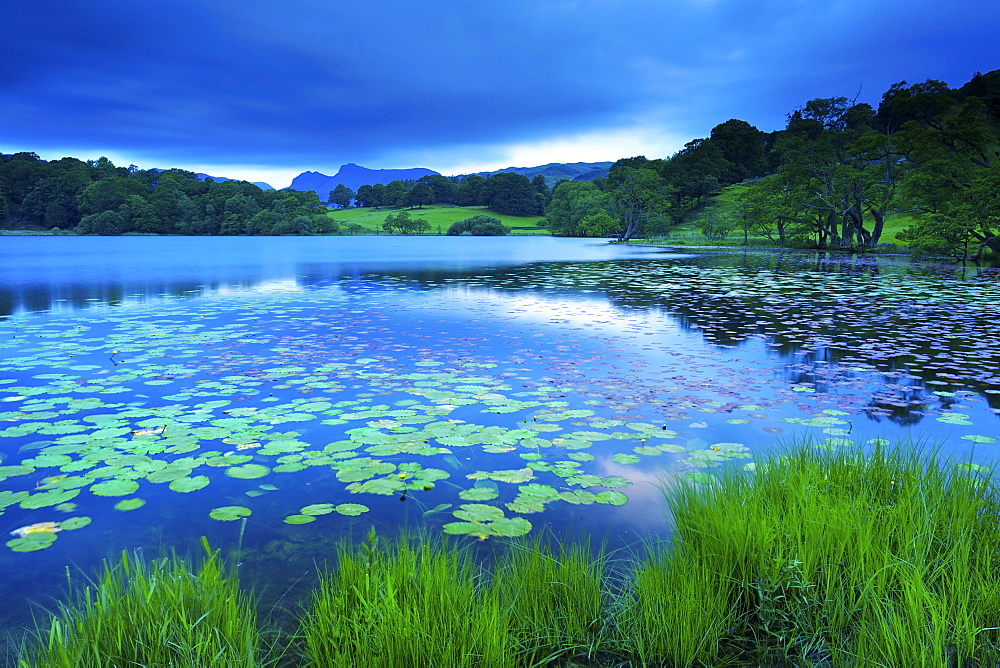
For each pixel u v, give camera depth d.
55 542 3.14
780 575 2.57
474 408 5.61
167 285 18.94
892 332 10.02
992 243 28.22
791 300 14.62
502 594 2.49
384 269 26.86
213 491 3.79
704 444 4.63
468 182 173.00
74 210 119.38
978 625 2.30
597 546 3.08
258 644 2.25
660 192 77.44
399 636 2.09
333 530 3.27
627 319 11.49
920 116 40.19
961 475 3.30
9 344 8.79
